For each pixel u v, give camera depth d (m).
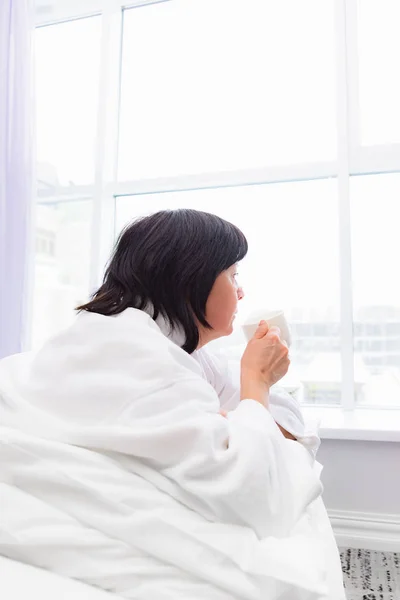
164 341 0.52
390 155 1.70
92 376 0.48
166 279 0.58
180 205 1.96
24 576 0.39
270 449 0.45
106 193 1.97
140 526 0.40
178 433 0.43
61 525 0.42
